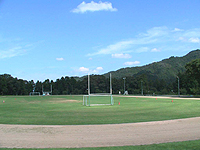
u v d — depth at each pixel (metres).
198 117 14.97
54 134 9.89
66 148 7.45
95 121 13.82
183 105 27.39
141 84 98.25
